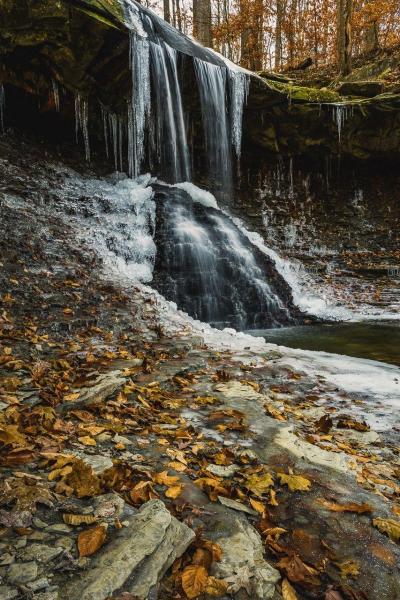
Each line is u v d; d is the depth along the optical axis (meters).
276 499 2.14
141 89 11.39
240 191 15.50
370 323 8.95
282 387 4.19
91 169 12.19
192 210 11.55
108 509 1.76
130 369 4.02
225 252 10.40
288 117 14.66
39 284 6.09
